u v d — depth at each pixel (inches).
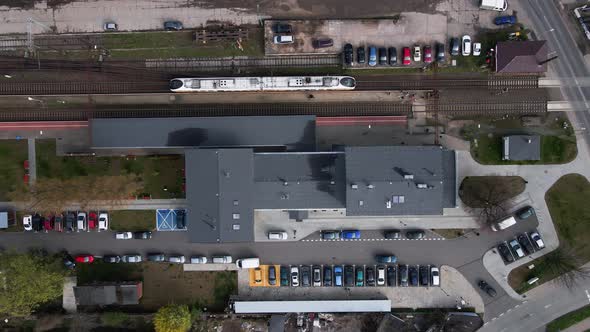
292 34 2568.9
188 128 2479.1
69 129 2608.3
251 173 2305.6
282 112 2605.8
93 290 2554.1
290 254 2625.5
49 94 2593.5
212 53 2593.5
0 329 2630.4
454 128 2598.4
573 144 2571.4
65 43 2598.4
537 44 2479.1
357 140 2610.7
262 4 2583.7
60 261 2536.9
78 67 2596.0
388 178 2239.2
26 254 2493.8
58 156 2610.7
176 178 2613.2
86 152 2603.3
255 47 2596.0
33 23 2598.4
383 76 2593.5
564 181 2583.7
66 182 2576.3
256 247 2625.5
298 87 2498.8
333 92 2600.9
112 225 2618.1
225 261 2608.3
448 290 2615.7
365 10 2591.0
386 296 2625.5
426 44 2586.1
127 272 2635.3
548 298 2596.0
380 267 2608.3
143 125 2484.0
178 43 2598.4
